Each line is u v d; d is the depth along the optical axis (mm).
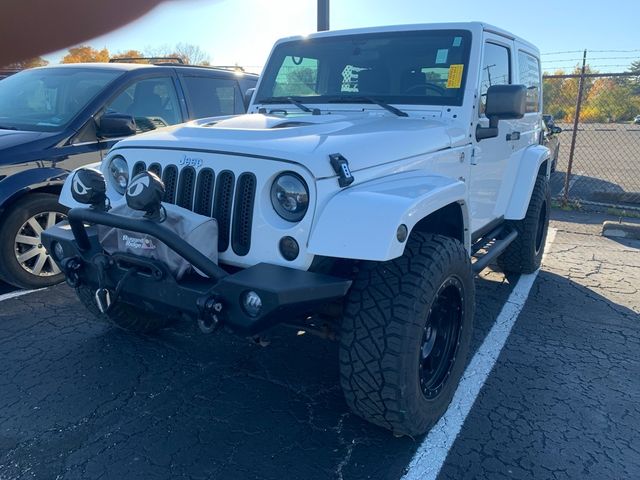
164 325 3865
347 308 2432
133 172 2861
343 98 3705
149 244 2389
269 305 2096
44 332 3736
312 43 4012
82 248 2723
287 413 2871
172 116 5445
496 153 4016
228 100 6070
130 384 3115
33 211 4367
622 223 7203
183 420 2789
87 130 4680
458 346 2836
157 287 2422
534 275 5336
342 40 3912
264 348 3596
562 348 3721
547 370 3406
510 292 4840
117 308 3371
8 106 5066
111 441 2604
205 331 2242
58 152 4457
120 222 2373
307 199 2293
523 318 4242
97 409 2861
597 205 8805
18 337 3652
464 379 3270
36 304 4211
